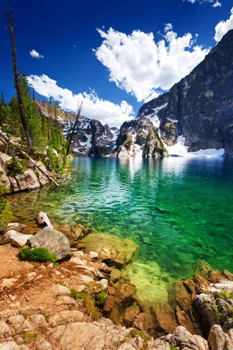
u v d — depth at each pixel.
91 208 19.27
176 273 9.10
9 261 7.27
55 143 58.25
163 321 6.04
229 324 5.16
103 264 8.96
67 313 4.84
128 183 34.50
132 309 6.43
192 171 55.22
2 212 11.03
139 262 10.03
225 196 25.33
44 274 6.67
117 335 4.46
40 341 3.78
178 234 13.93
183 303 6.93
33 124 35.50
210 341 4.82
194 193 26.97
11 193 23.11
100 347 3.91
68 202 21.02
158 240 12.91
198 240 13.03
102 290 6.64
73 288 6.05
